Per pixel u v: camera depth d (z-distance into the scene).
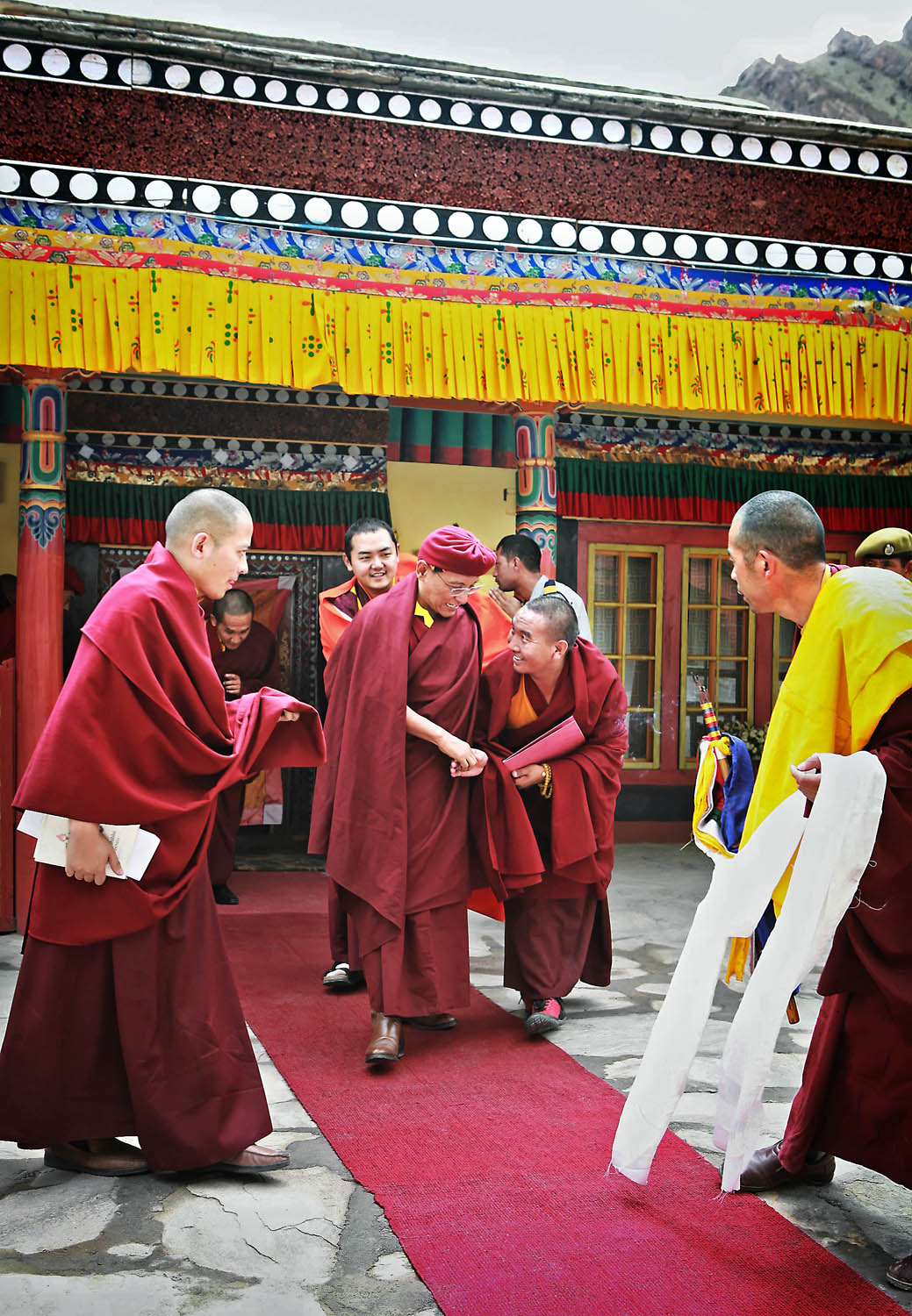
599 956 4.51
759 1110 2.64
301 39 6.15
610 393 6.21
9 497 7.98
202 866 2.93
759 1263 2.55
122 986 2.79
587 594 9.02
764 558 2.77
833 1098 2.73
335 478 8.38
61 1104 2.81
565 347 6.16
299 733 3.22
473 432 8.59
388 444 8.45
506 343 6.09
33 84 5.50
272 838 8.53
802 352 6.46
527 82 6.03
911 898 2.49
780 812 2.71
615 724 4.37
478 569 4.05
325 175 5.84
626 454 9.05
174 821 2.83
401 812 3.91
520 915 4.32
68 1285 2.43
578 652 4.32
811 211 6.46
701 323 6.34
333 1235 2.67
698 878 7.51
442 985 3.96
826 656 2.68
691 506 9.12
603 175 6.20
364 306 5.91
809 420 9.34
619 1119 3.41
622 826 9.04
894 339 6.57
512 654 4.25
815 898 2.54
